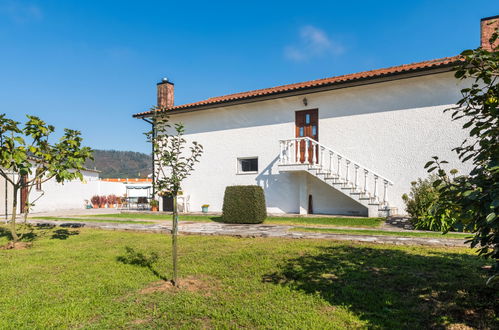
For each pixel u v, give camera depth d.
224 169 14.52
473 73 2.78
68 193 19.73
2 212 15.34
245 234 7.13
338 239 6.46
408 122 10.70
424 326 2.76
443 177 3.07
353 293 3.51
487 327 2.70
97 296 3.69
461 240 5.95
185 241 6.80
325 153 12.06
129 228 8.83
